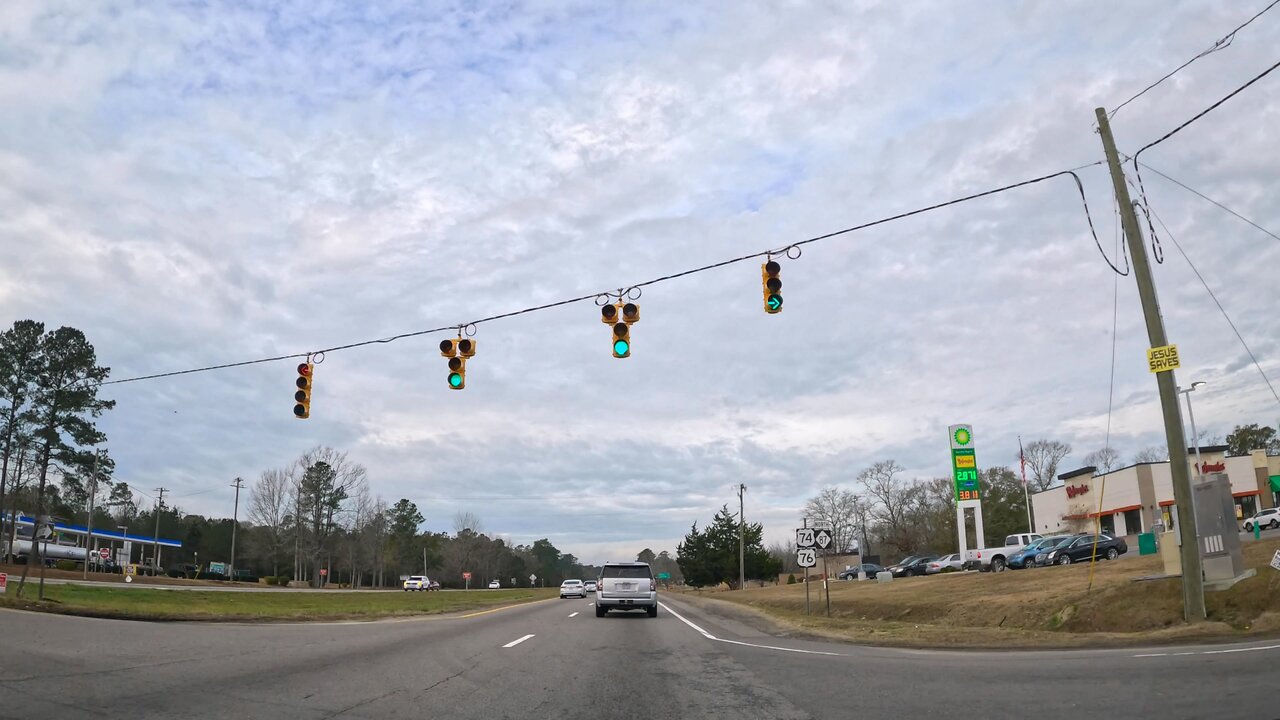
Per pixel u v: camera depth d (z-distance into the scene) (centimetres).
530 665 1323
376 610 3195
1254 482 6488
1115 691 937
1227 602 1766
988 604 2489
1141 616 1858
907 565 6238
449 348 2202
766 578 9725
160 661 1258
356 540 10775
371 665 1286
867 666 1270
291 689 1027
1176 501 1791
